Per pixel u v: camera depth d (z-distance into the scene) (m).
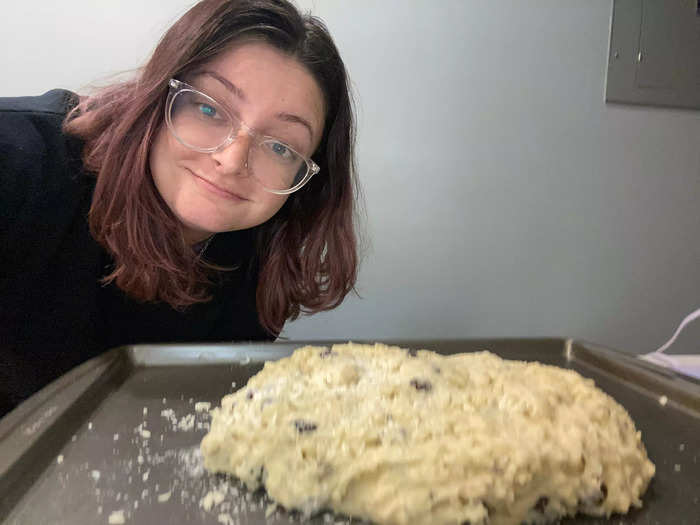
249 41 0.68
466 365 0.71
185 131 0.71
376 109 1.37
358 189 1.04
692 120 1.57
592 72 1.47
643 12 1.46
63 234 0.78
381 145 1.39
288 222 0.98
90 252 0.82
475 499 0.48
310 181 0.93
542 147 1.47
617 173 1.54
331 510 0.51
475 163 1.44
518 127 1.45
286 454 0.53
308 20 0.77
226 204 0.76
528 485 0.50
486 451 0.50
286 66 0.69
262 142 0.73
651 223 1.59
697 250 1.65
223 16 0.68
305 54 0.71
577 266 1.56
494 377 0.66
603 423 0.58
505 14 1.39
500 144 1.45
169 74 0.69
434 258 1.46
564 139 1.48
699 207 1.62
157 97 0.70
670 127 1.56
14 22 1.20
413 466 0.50
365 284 1.44
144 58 1.24
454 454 0.50
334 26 1.32
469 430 0.54
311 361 0.71
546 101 1.45
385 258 1.44
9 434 0.55
